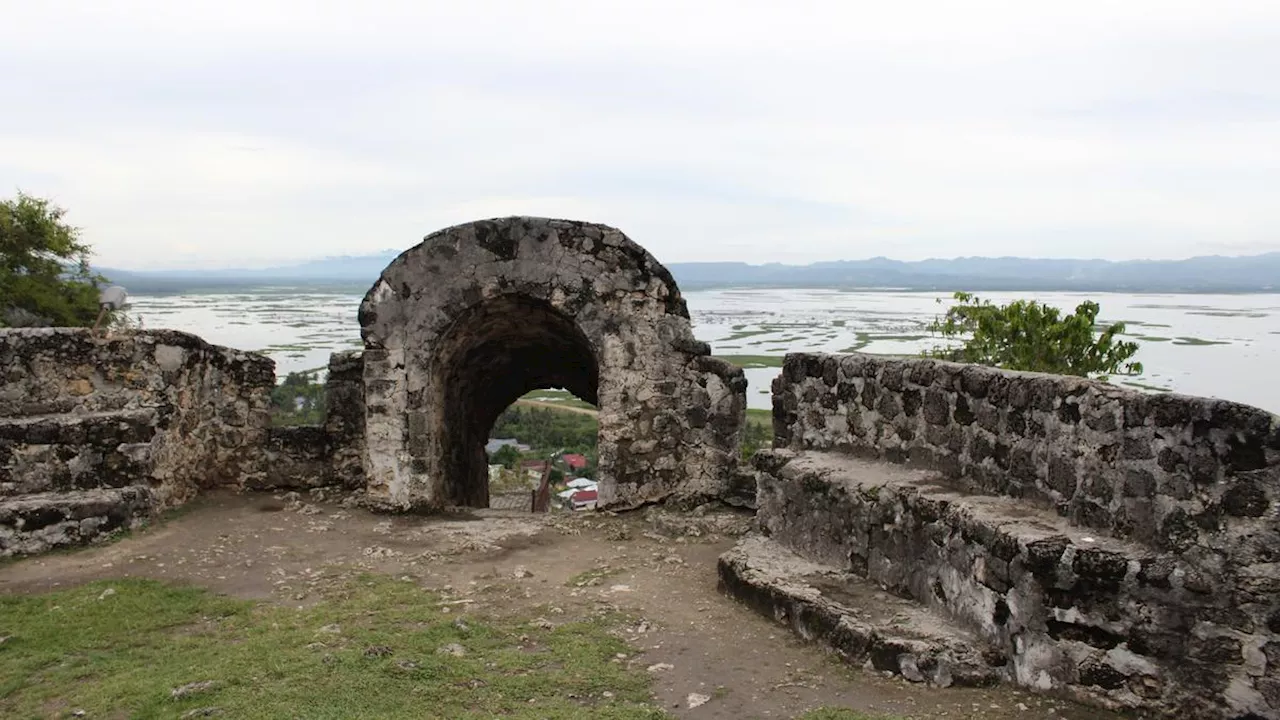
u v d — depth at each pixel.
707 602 7.64
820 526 7.88
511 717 5.32
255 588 8.04
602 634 6.82
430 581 8.31
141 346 10.37
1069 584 5.43
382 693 5.63
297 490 11.96
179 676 5.86
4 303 21.12
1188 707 5.06
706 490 11.20
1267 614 4.84
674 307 11.13
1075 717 5.26
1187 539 5.13
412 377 10.94
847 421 8.61
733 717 5.45
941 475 7.37
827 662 6.29
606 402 10.95
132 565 8.59
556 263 10.89
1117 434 5.60
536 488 22.70
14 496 9.32
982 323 13.73
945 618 6.38
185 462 11.05
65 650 6.48
